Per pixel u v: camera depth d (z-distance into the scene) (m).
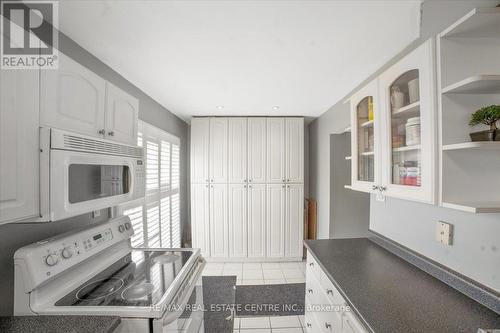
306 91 2.34
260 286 2.72
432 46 1.01
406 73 1.20
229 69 1.83
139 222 2.18
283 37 1.39
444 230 1.22
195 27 1.29
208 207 3.35
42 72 0.92
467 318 0.94
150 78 2.01
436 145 1.02
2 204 0.78
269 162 3.33
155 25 1.27
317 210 3.54
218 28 1.30
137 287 1.22
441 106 0.99
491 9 0.82
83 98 1.15
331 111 2.93
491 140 0.88
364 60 1.69
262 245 3.36
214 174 3.34
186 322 1.32
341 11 1.16
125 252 1.66
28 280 0.98
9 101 0.80
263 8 1.14
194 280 1.39
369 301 1.05
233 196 3.34
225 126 3.33
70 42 1.40
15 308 0.99
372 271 1.35
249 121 3.34
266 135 3.34
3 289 1.07
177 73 1.90
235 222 3.35
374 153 1.42
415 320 0.92
